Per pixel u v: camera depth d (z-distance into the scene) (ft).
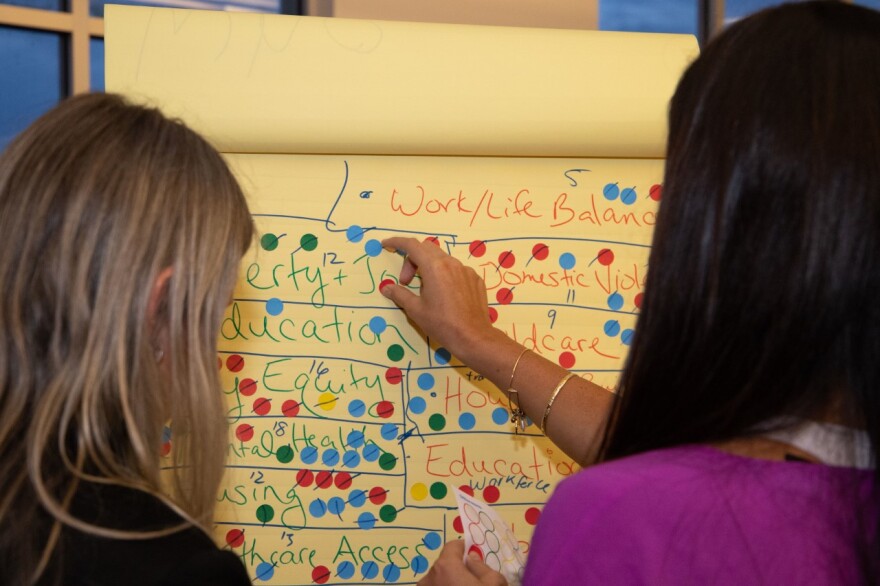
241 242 2.39
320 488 3.52
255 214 3.47
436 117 3.47
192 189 2.24
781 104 1.77
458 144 3.53
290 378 3.51
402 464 3.59
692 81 1.97
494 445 3.67
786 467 1.80
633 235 3.78
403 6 4.87
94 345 2.03
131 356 2.10
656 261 1.95
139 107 2.35
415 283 3.64
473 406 3.65
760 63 1.84
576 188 3.73
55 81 5.30
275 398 3.50
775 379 1.79
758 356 1.79
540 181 3.70
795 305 1.73
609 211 3.76
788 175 1.73
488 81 3.52
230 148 3.39
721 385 1.85
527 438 3.69
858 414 1.75
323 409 3.53
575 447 3.20
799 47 1.83
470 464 3.65
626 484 1.86
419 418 3.61
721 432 1.88
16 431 1.99
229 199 2.34
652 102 3.65
